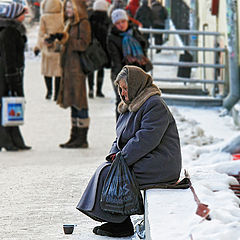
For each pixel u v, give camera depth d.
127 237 16.20
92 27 36.44
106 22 36.84
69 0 33.38
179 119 40.78
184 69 50.66
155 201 14.12
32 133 38.94
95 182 16.02
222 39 47.09
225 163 19.19
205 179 16.81
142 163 15.88
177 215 12.93
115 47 32.62
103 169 16.12
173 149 16.11
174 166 16.03
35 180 23.94
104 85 58.03
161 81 50.41
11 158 31.00
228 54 44.03
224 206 13.53
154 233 11.73
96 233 16.42
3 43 33.06
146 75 16.36
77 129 34.34
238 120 39.22
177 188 15.65
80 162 29.25
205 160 27.77
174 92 50.41
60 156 31.41
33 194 21.44
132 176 15.83
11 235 16.52
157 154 15.97
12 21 33.16
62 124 41.66
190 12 56.72
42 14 48.53
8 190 22.12
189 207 13.56
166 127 15.96
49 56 49.38
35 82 60.44
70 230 16.56
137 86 16.19
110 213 15.93
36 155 31.86
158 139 15.82
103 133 38.22
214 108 45.44
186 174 16.41
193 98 45.91
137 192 15.79
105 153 32.25
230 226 11.72
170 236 11.52
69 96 33.69
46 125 41.31
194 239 11.12
